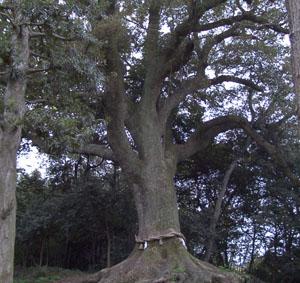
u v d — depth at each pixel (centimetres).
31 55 1202
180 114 2614
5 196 988
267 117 2441
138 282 1636
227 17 2067
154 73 1955
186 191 2858
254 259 2730
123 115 1845
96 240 2573
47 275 2192
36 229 2433
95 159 2644
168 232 1756
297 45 503
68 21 1111
